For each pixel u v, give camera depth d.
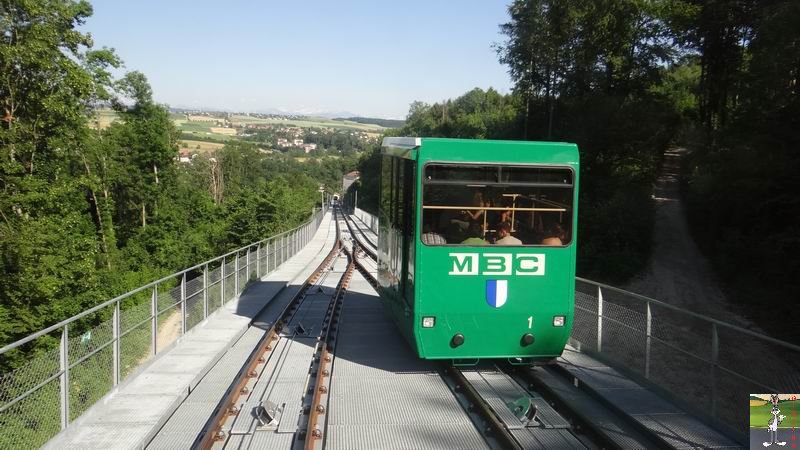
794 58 24.39
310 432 7.02
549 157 9.30
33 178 28.17
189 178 83.56
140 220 56.31
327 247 45.34
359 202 129.00
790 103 24.22
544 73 48.97
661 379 10.09
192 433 7.47
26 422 6.67
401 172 10.68
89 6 34.53
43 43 30.41
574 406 7.86
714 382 7.69
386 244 12.84
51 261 24.05
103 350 8.47
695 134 40.78
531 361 9.87
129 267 44.34
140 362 9.91
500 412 7.98
